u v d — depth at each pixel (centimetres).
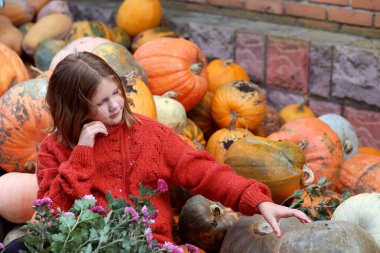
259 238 284
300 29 502
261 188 262
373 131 464
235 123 412
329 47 462
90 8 583
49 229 232
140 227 229
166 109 384
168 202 283
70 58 257
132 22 519
